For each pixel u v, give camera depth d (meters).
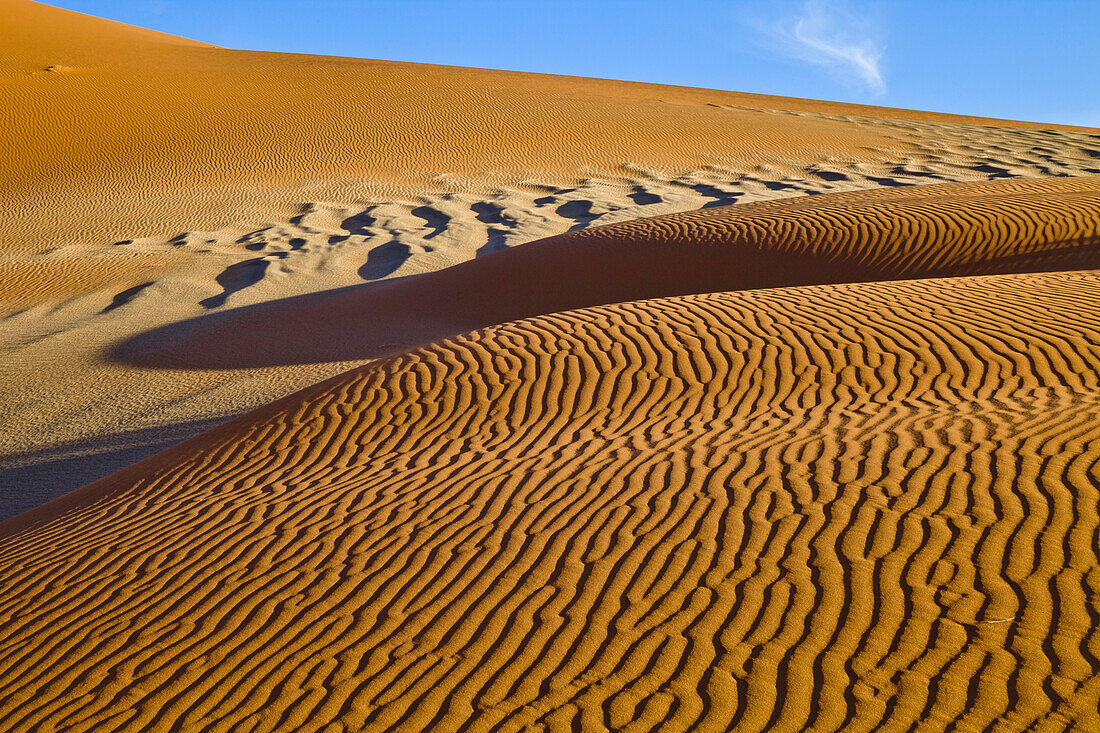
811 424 6.36
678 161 37.12
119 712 4.06
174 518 6.26
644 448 6.29
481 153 37.47
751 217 18.80
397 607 4.58
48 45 52.56
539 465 6.22
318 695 3.96
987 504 4.70
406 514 5.65
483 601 4.52
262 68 50.75
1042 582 3.97
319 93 44.84
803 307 9.54
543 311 16.86
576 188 32.53
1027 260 14.93
